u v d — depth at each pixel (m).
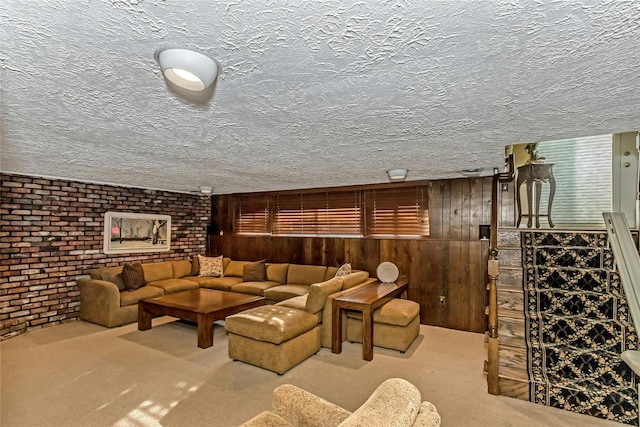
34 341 3.85
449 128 2.19
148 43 1.17
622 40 1.13
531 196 4.20
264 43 1.16
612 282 2.76
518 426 2.27
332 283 3.85
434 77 1.43
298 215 5.80
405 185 4.90
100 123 2.08
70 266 4.66
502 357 2.75
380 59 1.27
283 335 3.05
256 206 6.27
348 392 2.73
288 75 1.41
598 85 1.50
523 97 1.66
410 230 4.88
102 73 1.40
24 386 2.78
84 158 3.16
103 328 4.34
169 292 5.05
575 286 2.90
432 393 2.72
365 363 3.32
